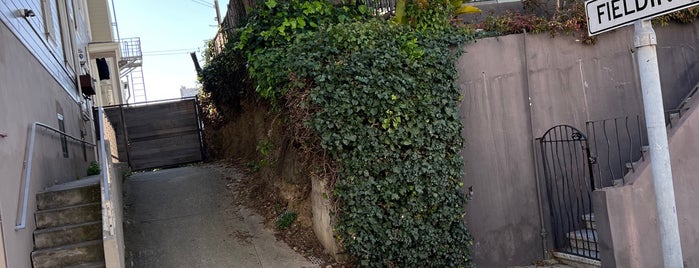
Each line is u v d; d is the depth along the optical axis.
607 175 7.41
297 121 6.18
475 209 6.94
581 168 7.34
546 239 7.19
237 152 11.25
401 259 6.12
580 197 7.30
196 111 13.83
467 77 7.02
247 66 7.51
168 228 7.18
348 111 5.89
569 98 7.40
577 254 6.86
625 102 7.61
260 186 8.26
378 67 6.11
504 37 7.22
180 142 13.68
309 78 6.09
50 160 7.11
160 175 10.07
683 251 6.22
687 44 7.97
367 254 5.96
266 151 7.92
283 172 7.50
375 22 6.68
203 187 8.80
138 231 7.11
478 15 9.50
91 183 6.64
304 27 7.23
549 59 7.37
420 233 6.18
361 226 5.95
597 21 3.56
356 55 6.12
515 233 7.10
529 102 7.24
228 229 7.09
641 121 7.65
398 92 6.09
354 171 5.95
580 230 7.21
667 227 3.16
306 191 6.95
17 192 5.36
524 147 7.21
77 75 11.54
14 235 4.97
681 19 7.87
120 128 13.40
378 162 6.02
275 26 7.17
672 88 7.80
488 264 6.96
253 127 9.78
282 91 6.42
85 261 5.57
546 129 7.29
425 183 6.22
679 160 6.32
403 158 6.14
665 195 3.16
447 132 6.36
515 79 7.22
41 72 7.38
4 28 5.64
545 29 7.32
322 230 6.40
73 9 13.05
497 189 7.06
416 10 7.16
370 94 6.01
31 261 5.43
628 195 5.92
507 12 8.19
